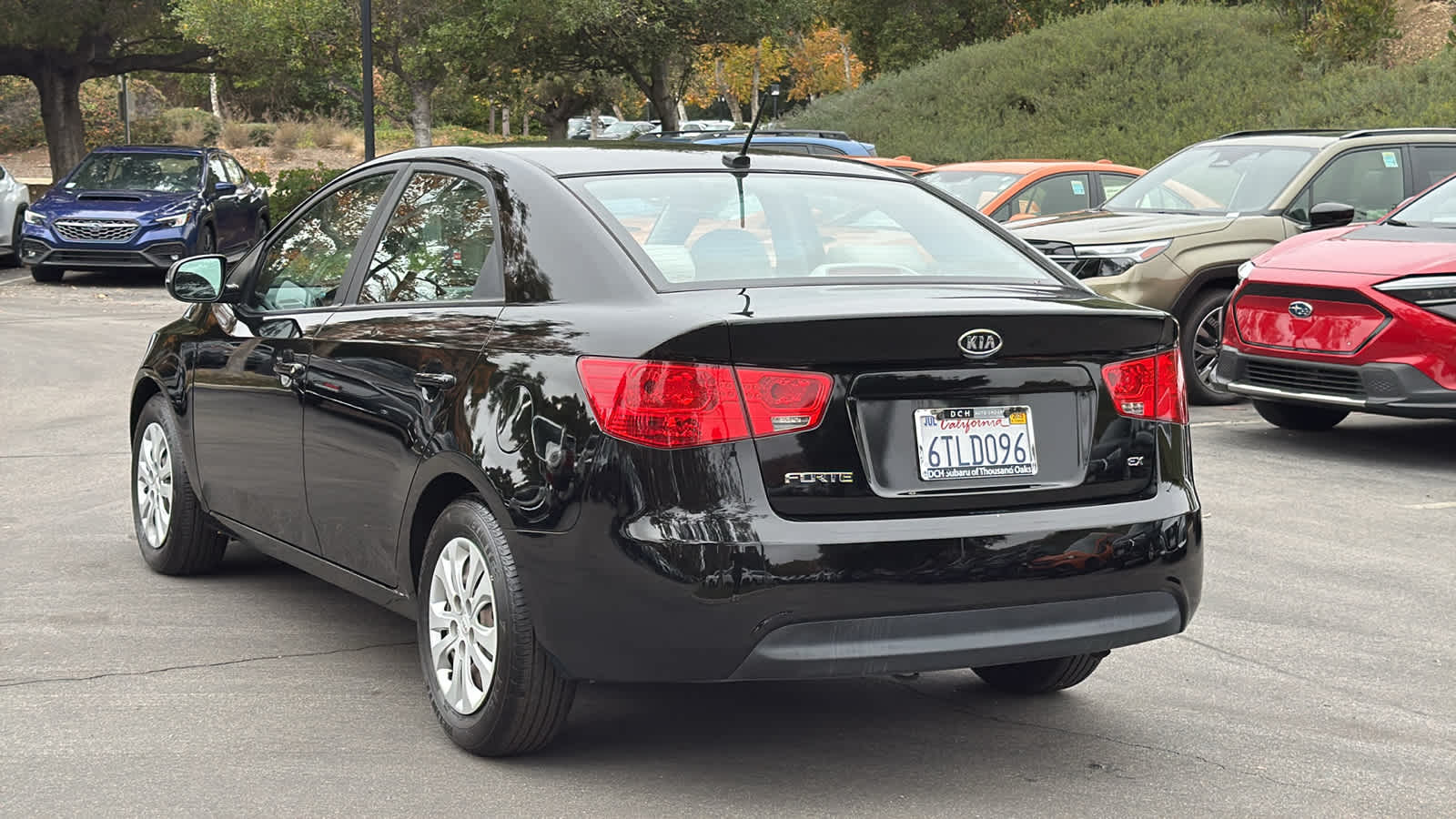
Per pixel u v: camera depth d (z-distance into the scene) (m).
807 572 3.61
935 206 4.86
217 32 31.09
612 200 4.35
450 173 4.82
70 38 30.58
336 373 4.82
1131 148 29.14
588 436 3.75
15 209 22.33
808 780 4.05
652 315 3.80
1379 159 11.66
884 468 3.74
